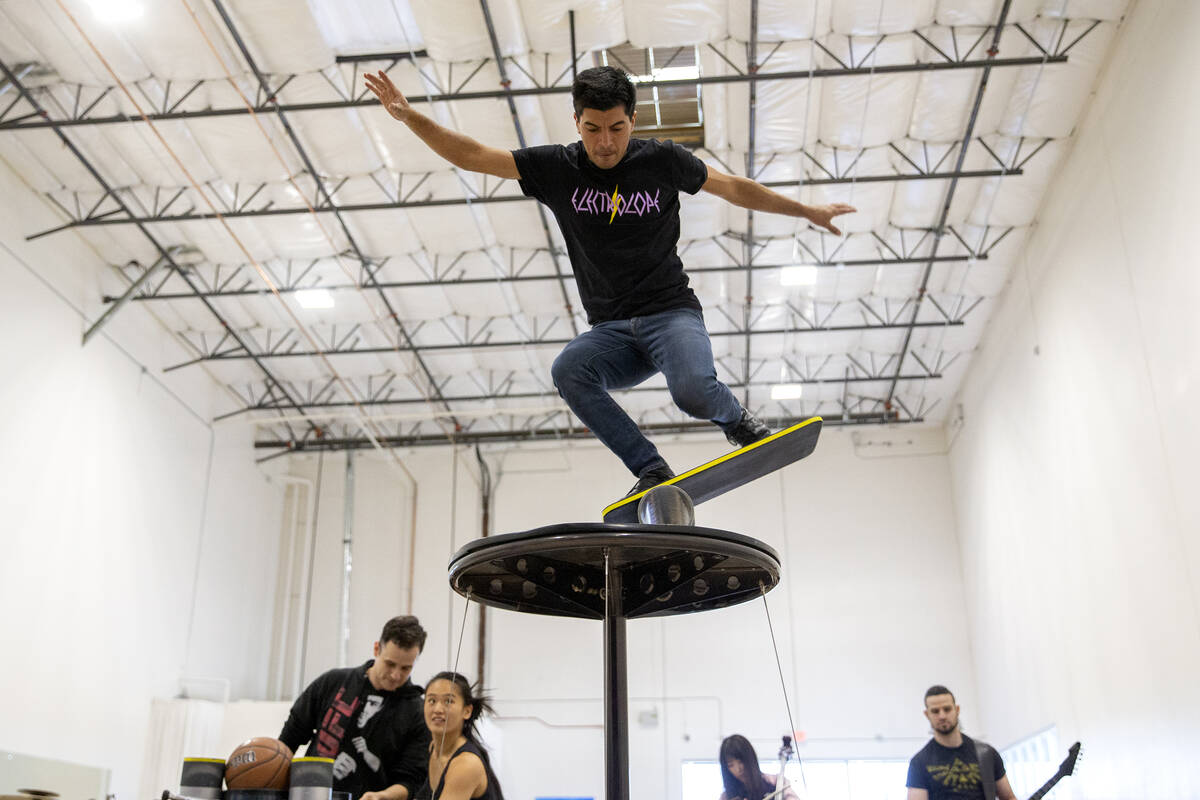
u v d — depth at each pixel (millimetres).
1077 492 11586
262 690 17625
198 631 15688
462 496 18969
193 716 14219
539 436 18828
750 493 18547
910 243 13352
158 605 14578
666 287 2650
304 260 13648
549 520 18656
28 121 11148
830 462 18609
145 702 14039
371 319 15117
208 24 9688
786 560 18047
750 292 14406
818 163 11656
